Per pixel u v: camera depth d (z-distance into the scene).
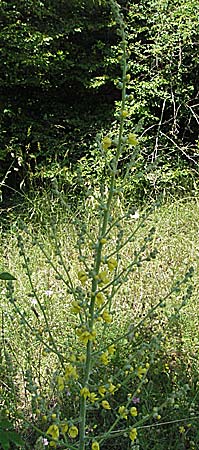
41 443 2.32
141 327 3.63
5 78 8.89
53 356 3.46
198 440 2.75
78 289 1.72
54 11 8.71
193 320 4.03
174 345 3.61
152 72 8.77
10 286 1.95
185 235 5.99
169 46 8.58
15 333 3.64
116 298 4.38
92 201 6.52
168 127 8.97
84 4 8.80
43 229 6.22
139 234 5.75
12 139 8.70
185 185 8.00
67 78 9.08
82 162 8.48
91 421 2.96
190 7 8.53
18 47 8.32
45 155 8.62
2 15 8.36
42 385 3.21
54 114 9.20
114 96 9.35
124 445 2.81
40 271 5.07
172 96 8.50
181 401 2.96
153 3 8.72
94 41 9.29
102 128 8.56
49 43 8.48
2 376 3.13
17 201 7.78
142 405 2.96
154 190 8.00
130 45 8.91
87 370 1.81
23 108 9.16
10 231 6.46
